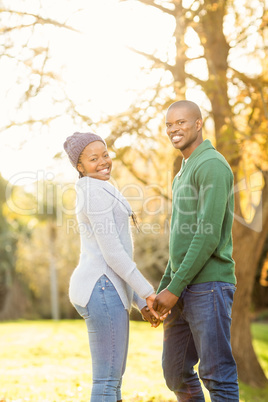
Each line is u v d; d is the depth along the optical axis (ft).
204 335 9.47
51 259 86.58
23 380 21.07
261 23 22.57
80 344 37.86
